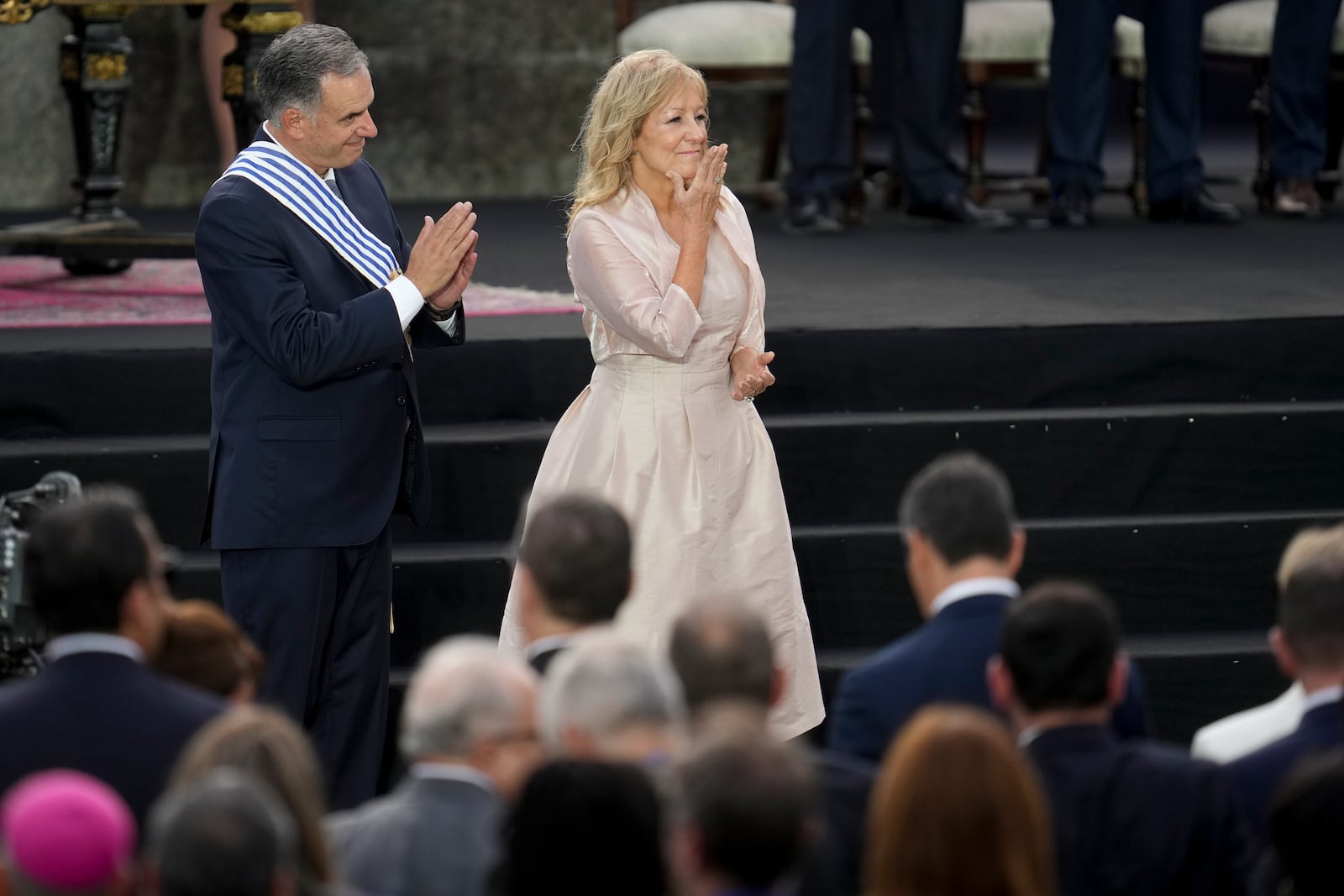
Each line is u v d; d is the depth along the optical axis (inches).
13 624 447.2
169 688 352.2
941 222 1067.9
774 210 1134.4
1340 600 367.9
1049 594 346.9
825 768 350.9
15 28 1125.1
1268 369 749.9
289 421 525.0
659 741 296.5
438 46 1207.6
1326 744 365.1
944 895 259.6
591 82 1229.1
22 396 687.7
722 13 1052.5
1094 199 1088.8
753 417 556.4
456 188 1224.2
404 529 681.6
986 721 270.4
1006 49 1084.5
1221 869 336.5
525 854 252.8
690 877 260.4
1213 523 684.7
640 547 533.6
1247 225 1058.7
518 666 322.0
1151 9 1054.4
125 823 258.4
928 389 737.6
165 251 794.8
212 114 1067.3
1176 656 644.1
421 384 712.4
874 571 676.7
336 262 523.2
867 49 1054.4
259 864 238.4
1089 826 334.0
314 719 555.5
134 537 355.6
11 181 1135.6
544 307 790.5
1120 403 746.2
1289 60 1069.1
